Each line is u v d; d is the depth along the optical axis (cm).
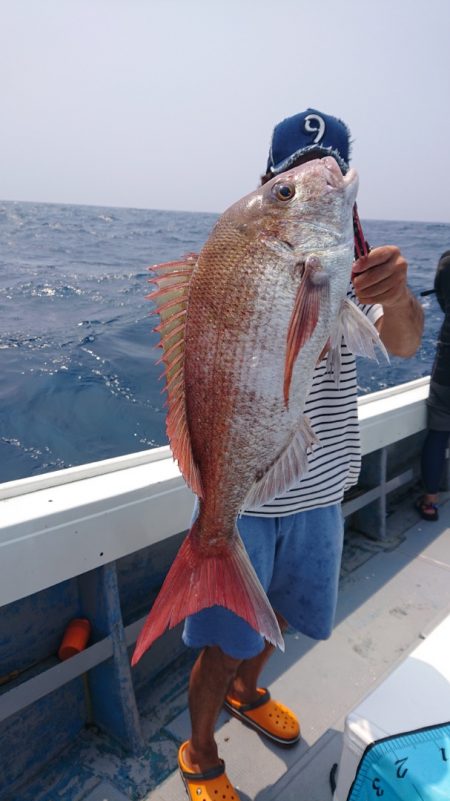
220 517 135
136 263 1505
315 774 182
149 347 693
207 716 167
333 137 158
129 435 448
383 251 122
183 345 128
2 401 504
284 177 118
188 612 134
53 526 167
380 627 252
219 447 129
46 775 184
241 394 124
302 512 167
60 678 176
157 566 231
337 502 173
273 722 193
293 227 117
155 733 199
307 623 181
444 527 341
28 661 188
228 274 121
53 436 441
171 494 201
